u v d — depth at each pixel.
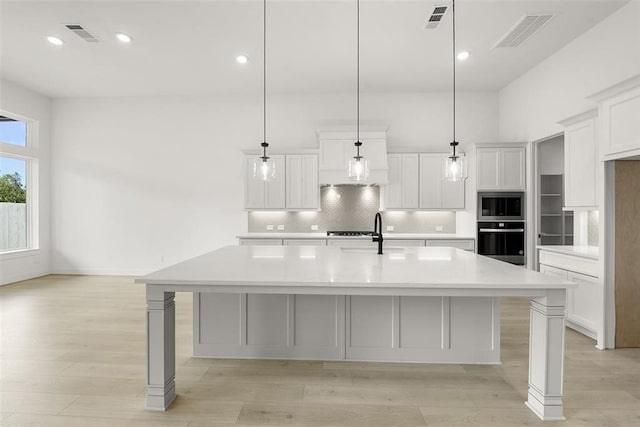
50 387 2.51
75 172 6.66
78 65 5.16
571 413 2.20
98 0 3.56
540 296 2.10
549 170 5.68
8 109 5.80
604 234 3.27
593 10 3.71
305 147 6.40
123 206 6.63
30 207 6.42
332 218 6.30
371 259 2.91
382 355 2.94
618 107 3.11
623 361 2.98
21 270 6.11
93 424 2.07
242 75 5.53
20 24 4.02
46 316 4.15
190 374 2.71
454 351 2.91
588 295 3.46
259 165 3.69
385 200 5.89
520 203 5.43
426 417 2.16
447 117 6.30
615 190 3.29
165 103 6.56
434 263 2.70
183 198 6.58
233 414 2.19
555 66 4.73
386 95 6.32
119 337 3.48
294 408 2.26
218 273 2.29
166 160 6.58
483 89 6.17
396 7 3.67
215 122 6.53
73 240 6.66
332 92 6.32
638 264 3.27
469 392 2.46
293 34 4.23
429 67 5.20
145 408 2.24
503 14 3.80
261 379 2.64
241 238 5.72
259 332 3.00
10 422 2.08
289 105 6.42
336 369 2.80
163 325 2.21
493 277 2.19
